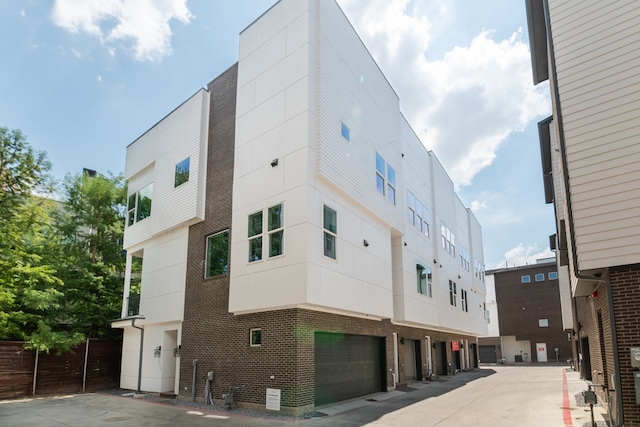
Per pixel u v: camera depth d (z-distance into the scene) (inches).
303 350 482.9
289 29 568.4
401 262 761.0
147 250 755.4
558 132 405.1
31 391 670.5
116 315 855.1
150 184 771.4
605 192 338.6
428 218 953.5
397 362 772.6
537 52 506.3
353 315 588.7
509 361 1845.5
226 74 667.4
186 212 652.1
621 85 349.1
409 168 858.1
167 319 663.1
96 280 840.3
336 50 595.2
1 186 642.8
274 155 544.4
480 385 777.6
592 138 352.5
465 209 1348.4
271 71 577.6
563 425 394.6
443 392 671.1
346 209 576.1
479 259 1448.1
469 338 1338.6
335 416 462.6
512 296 1863.9
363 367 622.2
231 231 580.4
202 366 579.5
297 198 504.1
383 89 741.9
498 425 405.4
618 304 327.9
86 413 508.7
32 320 729.0
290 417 453.4
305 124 517.0
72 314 807.1
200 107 675.4
